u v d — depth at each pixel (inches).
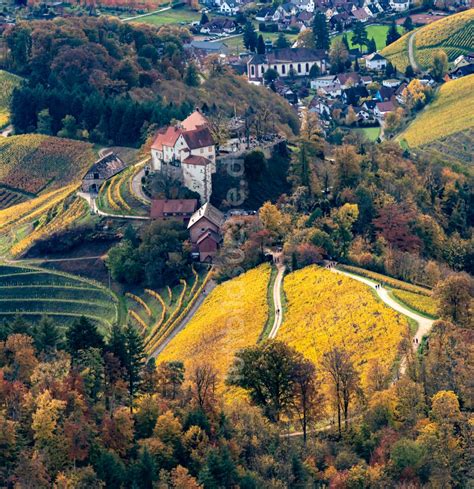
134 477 7815.0
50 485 7613.2
